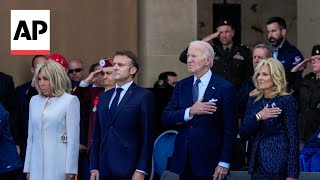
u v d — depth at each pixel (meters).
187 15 26.38
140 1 26.19
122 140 16.61
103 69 19.75
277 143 15.77
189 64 16.53
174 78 25.06
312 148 19.12
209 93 16.36
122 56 16.84
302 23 26.55
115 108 16.75
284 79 16.02
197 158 16.28
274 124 15.80
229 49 21.28
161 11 26.25
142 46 26.20
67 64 22.64
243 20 29.97
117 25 25.72
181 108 16.69
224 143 16.20
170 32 26.27
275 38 21.00
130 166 16.53
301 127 20.52
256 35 29.92
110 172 16.62
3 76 21.84
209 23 29.72
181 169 16.41
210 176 16.27
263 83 15.98
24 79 24.53
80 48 25.34
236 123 16.44
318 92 20.27
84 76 25.34
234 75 21.09
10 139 17.17
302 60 21.03
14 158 17.14
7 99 21.77
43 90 17.41
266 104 15.97
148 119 16.61
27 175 17.72
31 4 24.75
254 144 16.03
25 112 22.12
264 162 15.79
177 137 16.67
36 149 17.38
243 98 20.25
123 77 16.78
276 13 29.81
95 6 25.52
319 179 18.05
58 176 17.28
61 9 25.09
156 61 26.20
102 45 25.58
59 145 17.34
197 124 16.36
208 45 16.59
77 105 17.53
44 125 17.33
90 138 19.95
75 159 17.39
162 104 21.47
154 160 20.30
